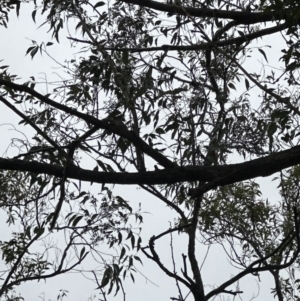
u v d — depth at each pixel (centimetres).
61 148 523
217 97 578
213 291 481
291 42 567
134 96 532
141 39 584
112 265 575
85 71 533
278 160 464
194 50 596
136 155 537
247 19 620
